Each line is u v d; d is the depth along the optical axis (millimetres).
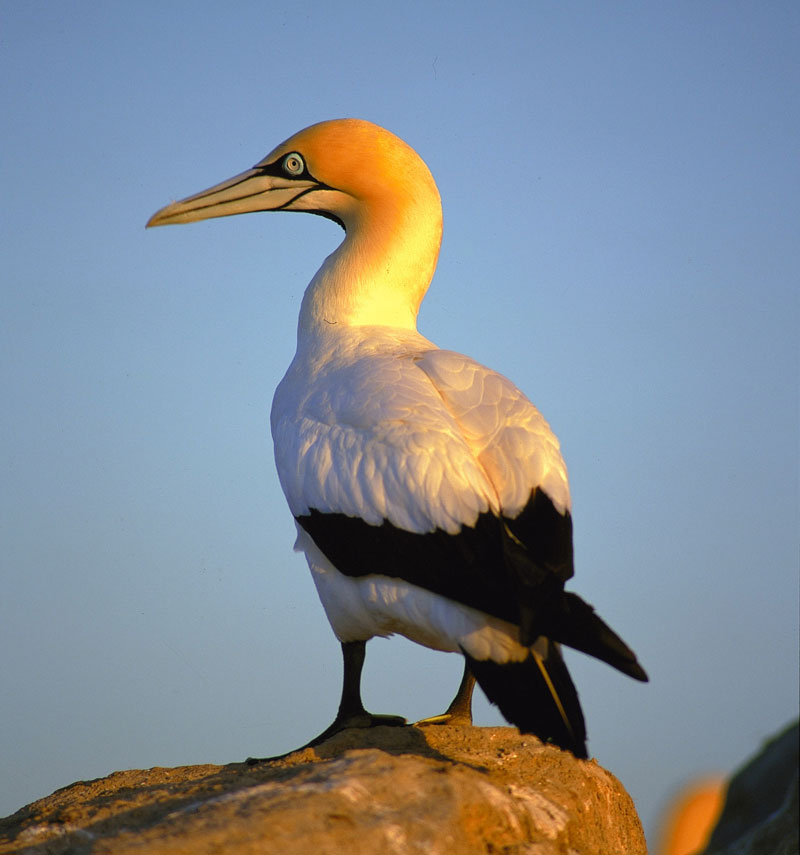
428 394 12648
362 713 13602
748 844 11828
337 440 12695
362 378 13125
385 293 15414
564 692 11039
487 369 13109
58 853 10344
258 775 11336
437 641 12141
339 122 15977
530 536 11570
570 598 11102
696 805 13633
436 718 13961
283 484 13391
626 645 10758
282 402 14070
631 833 12555
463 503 11641
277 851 9414
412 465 11953
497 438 12219
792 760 14758
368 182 15539
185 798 10914
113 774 12969
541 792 11500
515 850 10383
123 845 9469
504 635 11320
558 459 12273
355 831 9688
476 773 11086
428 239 15680
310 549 13234
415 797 10266
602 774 12500
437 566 11625
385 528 12062
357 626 13125
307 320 15359
